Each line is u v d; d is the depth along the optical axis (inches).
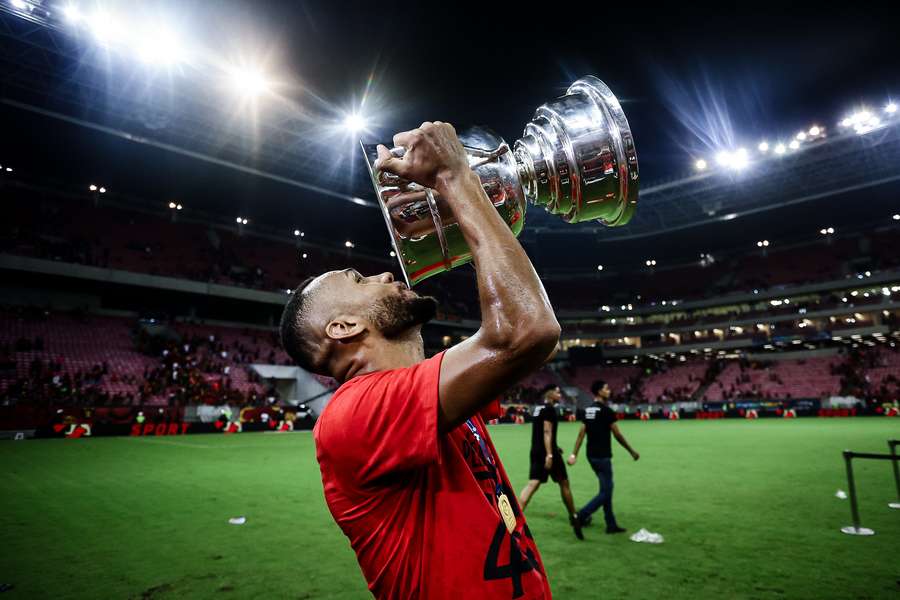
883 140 1320.1
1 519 278.5
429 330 1956.2
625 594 161.9
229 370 1346.0
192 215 1681.8
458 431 47.7
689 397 1791.3
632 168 52.3
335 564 198.8
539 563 49.1
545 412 247.9
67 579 183.9
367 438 40.0
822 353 1764.3
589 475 417.1
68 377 1064.2
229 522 267.4
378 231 1886.1
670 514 271.9
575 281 2359.7
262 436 973.8
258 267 1701.5
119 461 543.8
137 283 1355.8
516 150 56.1
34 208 1380.4
